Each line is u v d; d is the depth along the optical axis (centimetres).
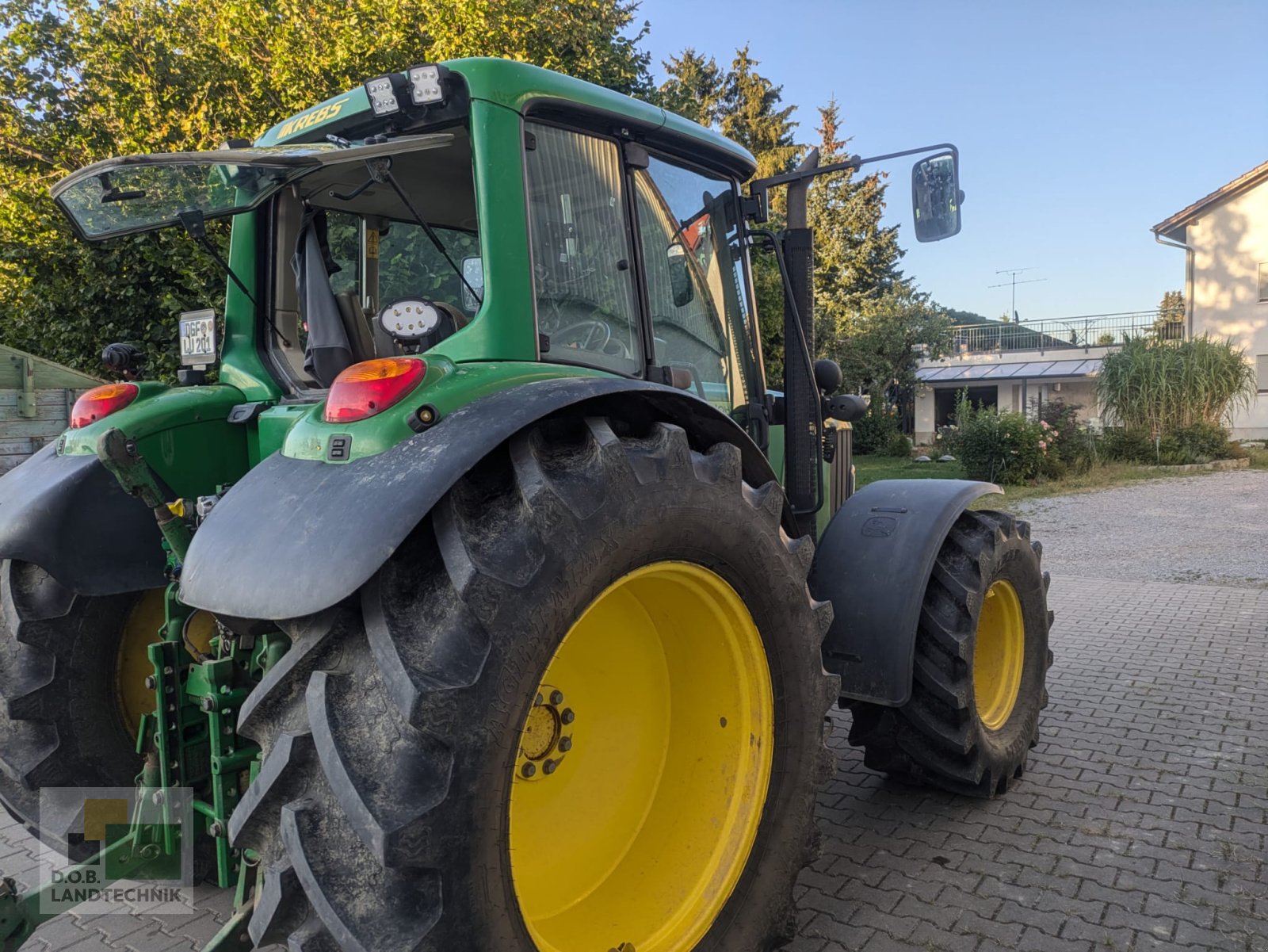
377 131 258
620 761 232
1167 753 392
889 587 297
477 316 219
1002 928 263
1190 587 750
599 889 224
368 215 322
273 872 158
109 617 268
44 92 904
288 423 262
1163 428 1764
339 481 174
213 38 887
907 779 349
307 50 876
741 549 213
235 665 220
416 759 154
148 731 249
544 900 212
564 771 221
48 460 266
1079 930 261
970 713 311
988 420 1584
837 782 372
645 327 268
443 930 153
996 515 344
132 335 872
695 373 298
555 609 169
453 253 315
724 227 319
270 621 185
